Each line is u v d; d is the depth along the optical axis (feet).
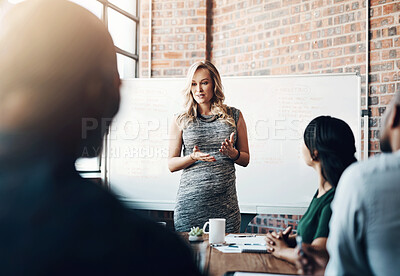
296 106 11.68
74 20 1.10
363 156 11.85
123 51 13.83
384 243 2.47
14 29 1.07
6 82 1.05
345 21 12.14
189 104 8.79
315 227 4.59
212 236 5.76
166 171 12.18
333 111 11.50
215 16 14.34
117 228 1.06
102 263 1.02
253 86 11.89
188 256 1.17
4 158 1.04
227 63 14.12
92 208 1.05
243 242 5.80
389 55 11.54
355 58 12.00
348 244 2.57
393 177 2.48
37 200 1.02
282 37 13.12
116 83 1.20
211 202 8.59
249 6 13.67
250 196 11.78
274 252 4.76
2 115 1.05
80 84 1.09
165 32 14.25
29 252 1.00
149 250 1.08
